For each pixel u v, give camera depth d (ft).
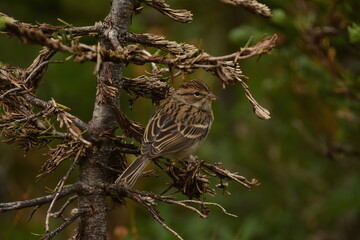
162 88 25.26
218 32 54.08
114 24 22.82
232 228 44.37
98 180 23.07
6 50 48.65
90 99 46.57
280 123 47.60
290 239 45.14
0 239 40.27
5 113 23.71
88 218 22.98
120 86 23.50
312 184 47.42
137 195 22.82
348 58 44.04
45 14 49.29
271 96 45.52
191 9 53.52
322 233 46.14
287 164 48.06
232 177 23.84
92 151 22.85
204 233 42.37
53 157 22.57
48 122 23.04
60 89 45.57
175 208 45.70
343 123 39.04
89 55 20.01
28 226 40.16
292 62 37.58
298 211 46.37
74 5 49.39
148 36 23.11
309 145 44.60
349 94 35.53
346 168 47.14
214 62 21.25
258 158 48.60
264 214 45.52
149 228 41.52
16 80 23.25
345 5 34.42
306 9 38.17
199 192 24.67
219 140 49.90
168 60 21.35
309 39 36.29
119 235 33.88
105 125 23.25
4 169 48.65
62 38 20.34
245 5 24.89
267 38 21.54
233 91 54.85
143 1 23.88
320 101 39.34
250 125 50.03
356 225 47.37
